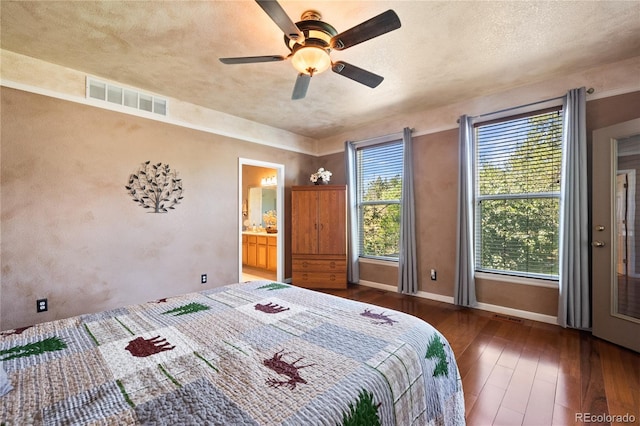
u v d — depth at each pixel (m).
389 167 4.39
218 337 1.30
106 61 2.61
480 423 1.59
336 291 4.34
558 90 2.91
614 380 1.96
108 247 2.99
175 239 3.49
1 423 0.75
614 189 2.52
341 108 3.78
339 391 0.91
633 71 2.55
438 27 2.10
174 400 0.85
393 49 2.38
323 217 4.55
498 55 2.48
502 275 3.32
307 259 4.58
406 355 1.17
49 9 1.90
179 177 3.52
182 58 2.55
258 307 1.71
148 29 2.13
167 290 3.42
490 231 3.46
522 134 3.20
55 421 0.76
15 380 0.94
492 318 3.16
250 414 0.79
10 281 2.47
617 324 2.46
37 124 2.59
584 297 2.72
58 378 0.96
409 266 3.99
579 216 2.73
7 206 2.46
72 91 2.76
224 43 2.32
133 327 1.41
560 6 1.88
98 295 2.93
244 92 3.28
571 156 2.76
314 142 5.34
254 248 6.41
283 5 1.88
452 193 3.68
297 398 0.87
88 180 2.87
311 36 1.93
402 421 1.02
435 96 3.38
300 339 1.28
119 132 3.05
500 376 2.04
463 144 3.46
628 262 2.49
